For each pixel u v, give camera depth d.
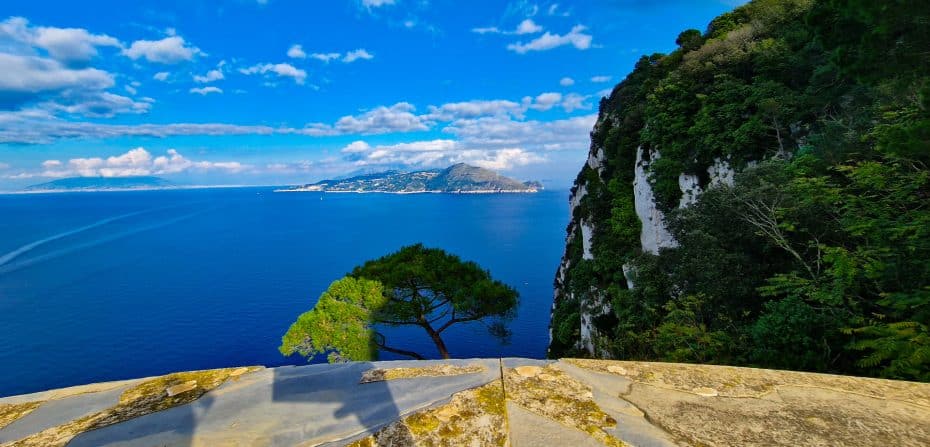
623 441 2.04
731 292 12.12
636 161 33.31
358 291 15.20
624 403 2.43
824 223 11.56
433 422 2.20
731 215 13.80
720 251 13.11
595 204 40.16
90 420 2.30
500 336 19.64
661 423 2.21
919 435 2.08
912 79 8.01
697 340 10.30
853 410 2.33
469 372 2.81
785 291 10.42
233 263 107.56
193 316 69.25
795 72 21.86
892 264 8.71
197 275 95.88
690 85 27.00
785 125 21.00
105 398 2.58
